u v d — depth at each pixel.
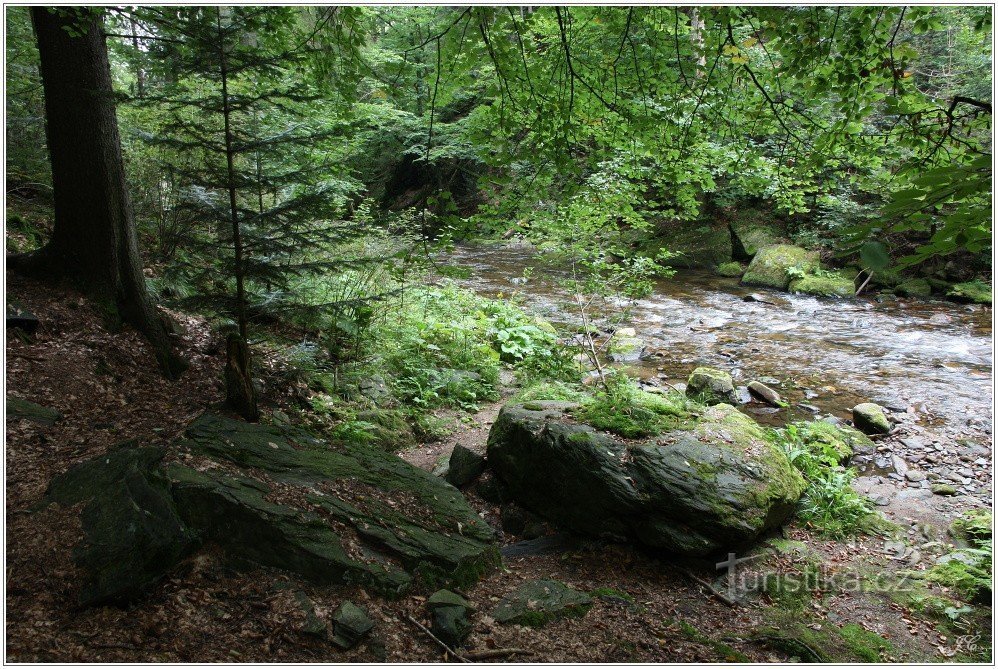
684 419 5.11
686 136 4.84
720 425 5.03
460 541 4.02
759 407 7.38
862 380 8.16
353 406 6.18
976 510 5.00
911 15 3.63
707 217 17.36
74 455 4.11
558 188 6.08
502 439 5.09
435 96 4.87
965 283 12.78
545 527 4.70
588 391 7.27
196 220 4.86
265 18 5.02
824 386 7.98
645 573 4.15
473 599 3.59
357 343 7.38
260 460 4.11
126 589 2.97
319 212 4.87
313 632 3.02
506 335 8.96
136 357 5.79
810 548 4.41
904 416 6.96
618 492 4.30
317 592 3.29
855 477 5.67
